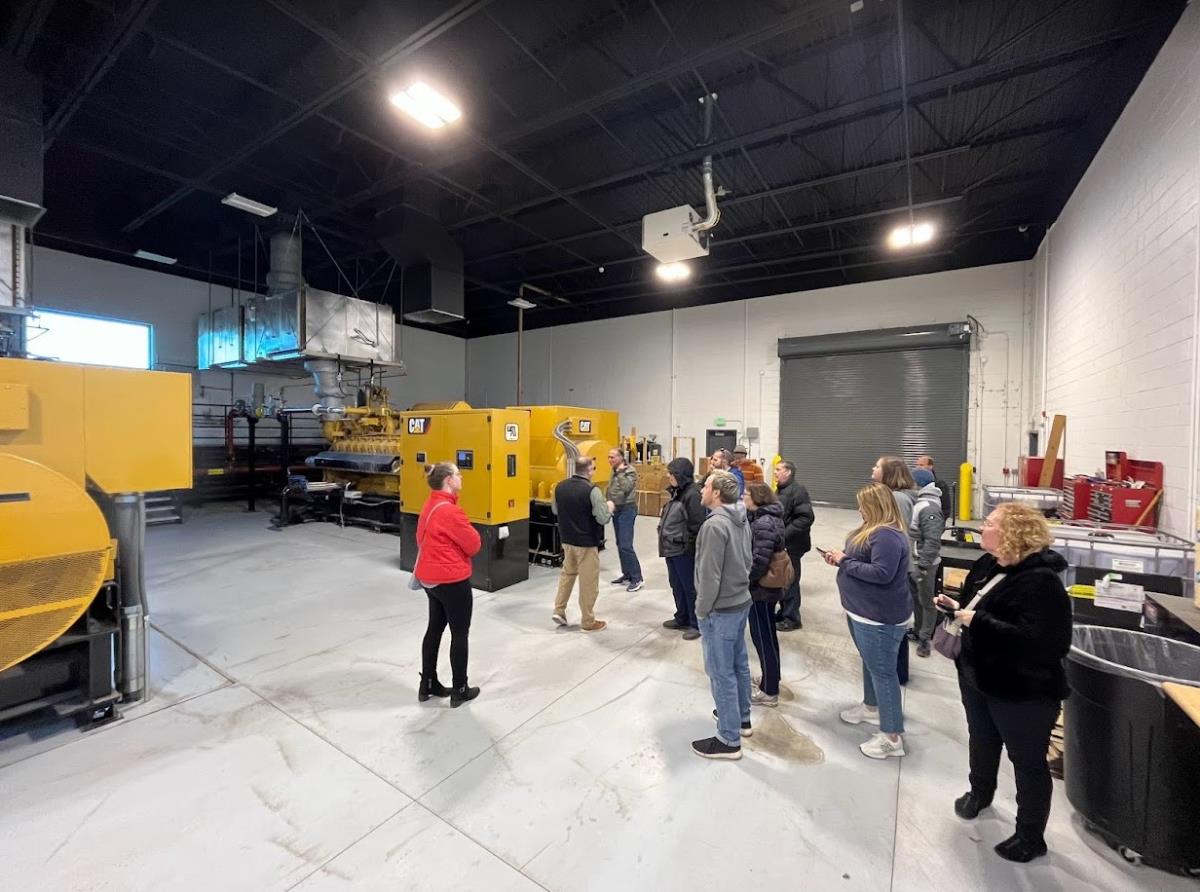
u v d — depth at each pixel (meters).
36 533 2.47
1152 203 4.06
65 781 2.34
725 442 12.31
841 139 6.06
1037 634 1.85
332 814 2.17
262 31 4.40
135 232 8.63
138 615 3.03
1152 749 1.85
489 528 5.24
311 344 8.55
